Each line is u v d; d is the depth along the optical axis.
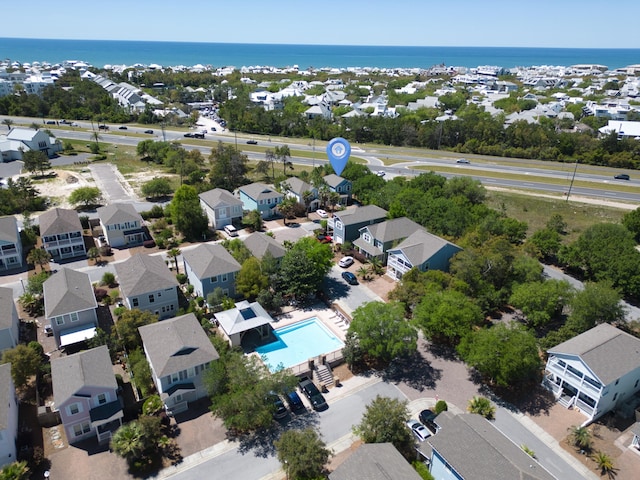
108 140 149.75
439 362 50.94
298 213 92.00
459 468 32.62
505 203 98.81
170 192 101.56
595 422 42.72
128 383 46.31
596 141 137.62
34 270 67.69
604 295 51.75
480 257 59.91
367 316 48.75
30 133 125.50
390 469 32.56
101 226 79.81
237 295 61.59
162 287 55.62
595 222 89.69
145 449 38.19
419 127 160.88
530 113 184.62
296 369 48.44
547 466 37.88
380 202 89.12
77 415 38.66
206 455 38.81
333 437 40.78
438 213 79.94
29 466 36.66
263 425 41.31
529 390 46.75
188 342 44.12
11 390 40.62
